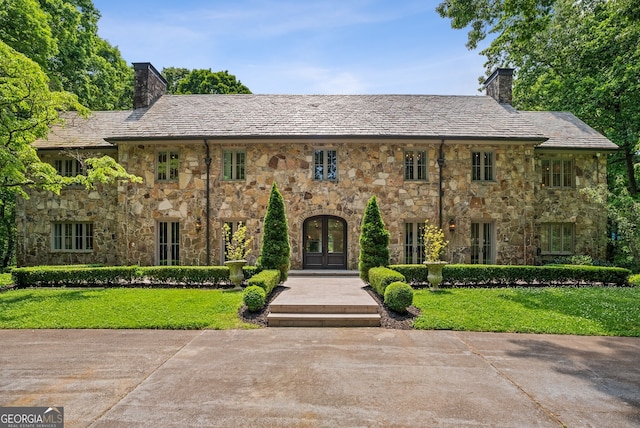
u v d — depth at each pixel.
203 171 14.32
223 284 11.73
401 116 15.33
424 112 15.71
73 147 14.66
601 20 17.52
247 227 14.24
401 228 14.30
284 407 4.17
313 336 6.98
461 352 6.10
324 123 14.69
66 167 15.31
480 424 3.83
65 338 6.83
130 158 14.30
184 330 7.38
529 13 9.95
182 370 5.27
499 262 14.33
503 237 14.38
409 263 14.40
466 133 14.16
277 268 10.97
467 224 14.34
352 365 5.48
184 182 14.28
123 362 5.60
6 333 7.15
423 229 14.39
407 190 14.33
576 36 18.38
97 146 14.68
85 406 4.19
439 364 5.55
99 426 3.76
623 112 17.91
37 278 11.55
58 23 17.23
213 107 15.98
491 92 17.72
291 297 9.08
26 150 10.80
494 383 4.87
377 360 5.70
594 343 6.64
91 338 6.83
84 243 15.27
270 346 6.38
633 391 4.66
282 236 11.20
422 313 8.28
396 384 4.81
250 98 16.84
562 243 15.41
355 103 16.48
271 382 4.86
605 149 14.99
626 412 4.11
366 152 14.36
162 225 14.48
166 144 14.29
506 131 14.38
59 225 15.34
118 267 11.88
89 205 15.11
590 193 13.95
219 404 4.24
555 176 15.57
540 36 18.61
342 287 10.72
